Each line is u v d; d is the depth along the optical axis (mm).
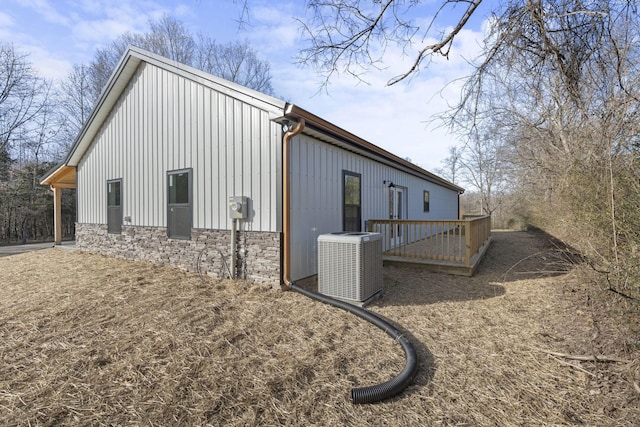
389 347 3189
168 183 6707
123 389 2371
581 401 2301
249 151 5379
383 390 2340
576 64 3826
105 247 8359
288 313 4027
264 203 5195
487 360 2928
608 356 2801
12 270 6676
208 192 5992
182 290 4848
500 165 16109
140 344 3053
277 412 2182
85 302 4211
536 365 2820
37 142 19188
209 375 2564
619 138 3576
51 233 21172
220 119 5777
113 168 8094
